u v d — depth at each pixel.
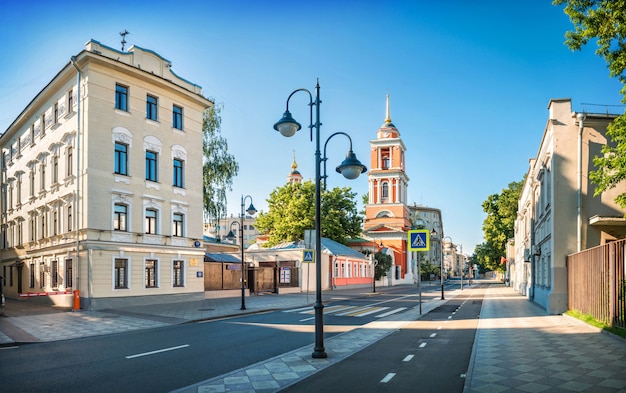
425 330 14.91
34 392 7.47
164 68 27.25
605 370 8.46
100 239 22.72
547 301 20.20
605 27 11.31
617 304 13.01
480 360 9.56
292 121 10.63
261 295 33.91
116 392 7.41
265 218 61.50
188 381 8.09
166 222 26.42
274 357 10.17
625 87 12.00
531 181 29.52
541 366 8.88
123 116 24.41
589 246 19.03
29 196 29.98
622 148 12.59
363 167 10.76
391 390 7.38
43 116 28.52
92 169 22.69
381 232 72.69
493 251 69.38
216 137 36.78
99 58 23.00
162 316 19.17
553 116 19.83
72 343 12.66
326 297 33.91
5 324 16.73
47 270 26.70
